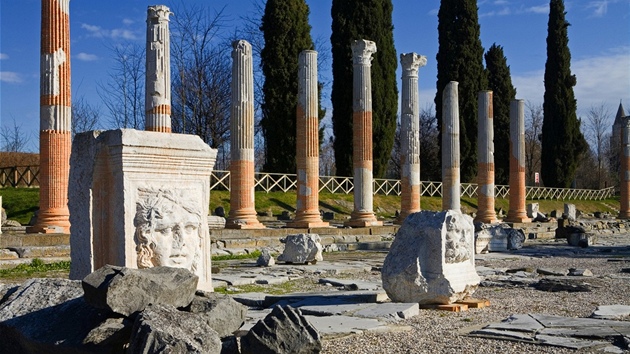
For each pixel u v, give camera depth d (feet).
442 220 39.96
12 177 146.82
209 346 21.29
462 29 186.91
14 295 26.05
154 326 20.97
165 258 32.48
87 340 22.39
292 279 58.03
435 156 228.84
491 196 132.46
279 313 24.12
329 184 158.20
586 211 203.21
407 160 118.52
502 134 215.31
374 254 87.20
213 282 53.36
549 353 27.68
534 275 60.75
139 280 23.36
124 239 31.60
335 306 38.68
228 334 24.95
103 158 32.55
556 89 214.28
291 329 23.75
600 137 305.12
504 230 93.09
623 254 88.28
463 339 30.32
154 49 79.10
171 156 33.09
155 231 32.35
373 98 160.04
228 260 76.74
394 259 40.45
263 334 23.53
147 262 32.17
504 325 32.96
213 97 176.04
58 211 73.92
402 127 119.55
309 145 101.19
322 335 30.37
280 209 129.80
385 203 152.25
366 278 59.11
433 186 175.42
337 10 157.58
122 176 31.81
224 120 179.22
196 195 34.12
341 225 118.01
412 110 119.03
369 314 35.96
